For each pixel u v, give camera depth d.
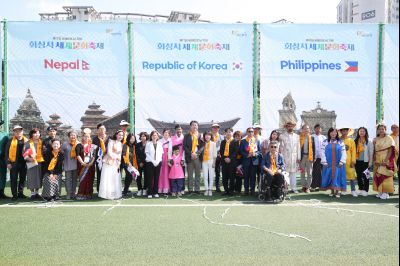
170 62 11.41
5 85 11.10
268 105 11.59
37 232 6.40
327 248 5.57
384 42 11.84
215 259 5.11
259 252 5.39
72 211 8.01
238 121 11.53
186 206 8.55
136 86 11.37
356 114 11.79
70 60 11.26
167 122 11.41
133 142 10.04
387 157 9.38
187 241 5.91
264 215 7.67
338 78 11.73
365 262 5.00
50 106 11.24
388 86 11.88
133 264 4.93
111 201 9.16
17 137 9.45
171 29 11.40
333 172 9.70
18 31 11.12
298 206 8.56
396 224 6.96
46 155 9.25
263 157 9.52
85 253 5.35
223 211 8.04
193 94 11.45
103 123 11.34
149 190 9.70
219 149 10.54
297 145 10.41
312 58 11.68
